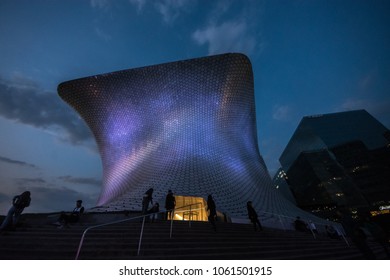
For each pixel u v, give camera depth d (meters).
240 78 23.00
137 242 5.23
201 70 21.91
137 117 23.27
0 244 4.76
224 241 6.31
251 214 8.46
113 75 23.06
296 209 21.70
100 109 24.83
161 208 14.30
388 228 50.44
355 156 63.06
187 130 21.22
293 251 6.32
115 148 24.39
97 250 4.60
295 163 75.94
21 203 5.63
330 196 61.25
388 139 67.25
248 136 25.78
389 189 56.25
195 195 16.38
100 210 13.36
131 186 18.72
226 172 19.44
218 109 22.56
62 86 24.19
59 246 4.74
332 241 9.45
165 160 19.69
